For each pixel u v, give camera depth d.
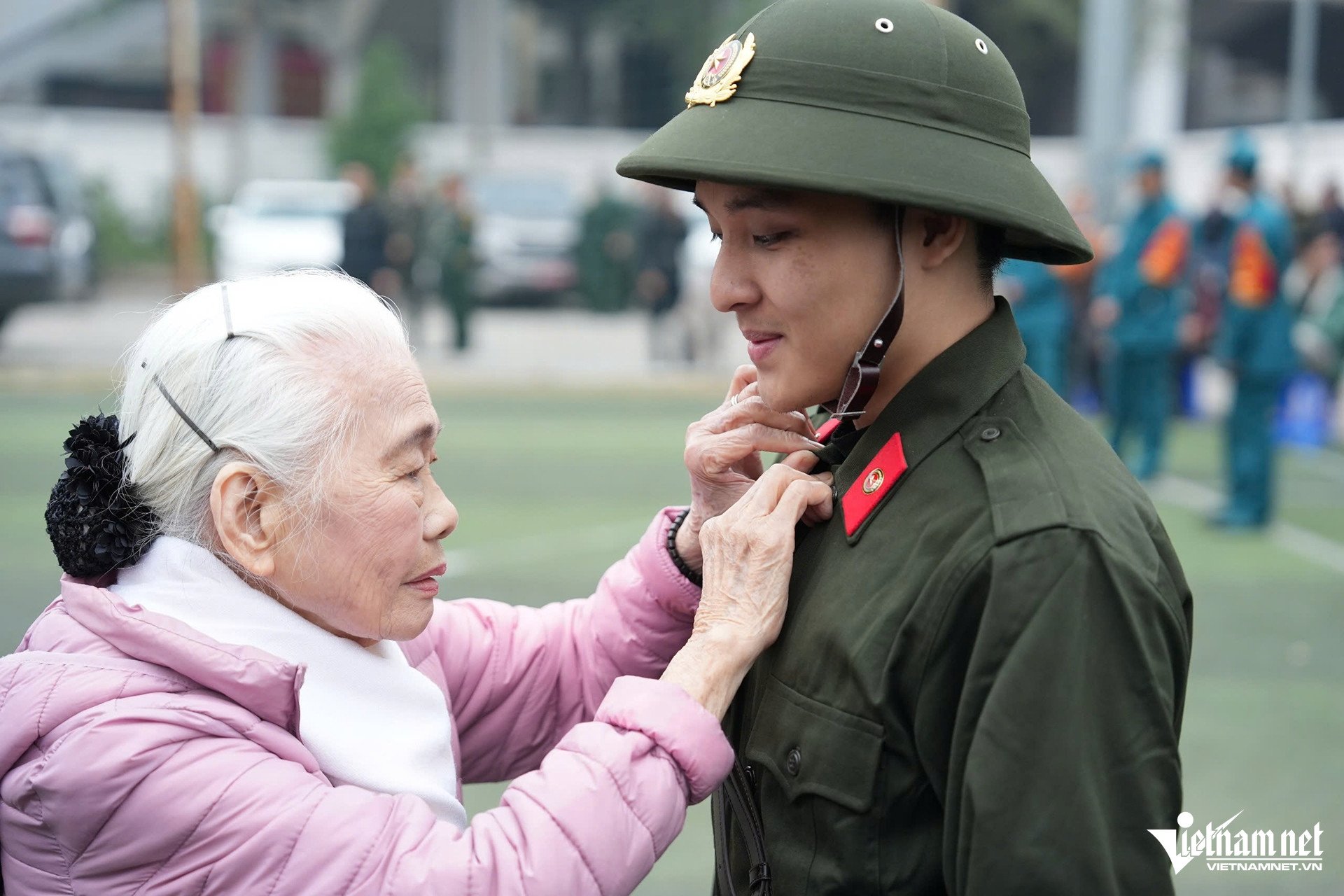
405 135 24.53
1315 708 4.18
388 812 1.33
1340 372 10.06
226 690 1.34
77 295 14.12
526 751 1.81
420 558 1.49
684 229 13.02
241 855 1.29
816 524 1.43
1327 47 26.30
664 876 3.18
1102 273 8.62
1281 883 3.05
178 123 15.62
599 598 1.79
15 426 9.39
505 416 10.57
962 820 1.18
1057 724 1.16
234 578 1.44
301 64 29.23
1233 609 5.29
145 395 1.43
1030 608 1.18
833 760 1.28
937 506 1.29
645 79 30.09
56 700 1.31
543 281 17.45
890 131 1.24
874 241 1.29
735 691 1.40
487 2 27.00
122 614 1.35
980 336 1.35
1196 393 10.99
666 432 9.90
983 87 1.28
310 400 1.40
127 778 1.28
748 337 1.37
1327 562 6.08
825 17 1.28
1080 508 1.21
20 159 12.30
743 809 1.42
